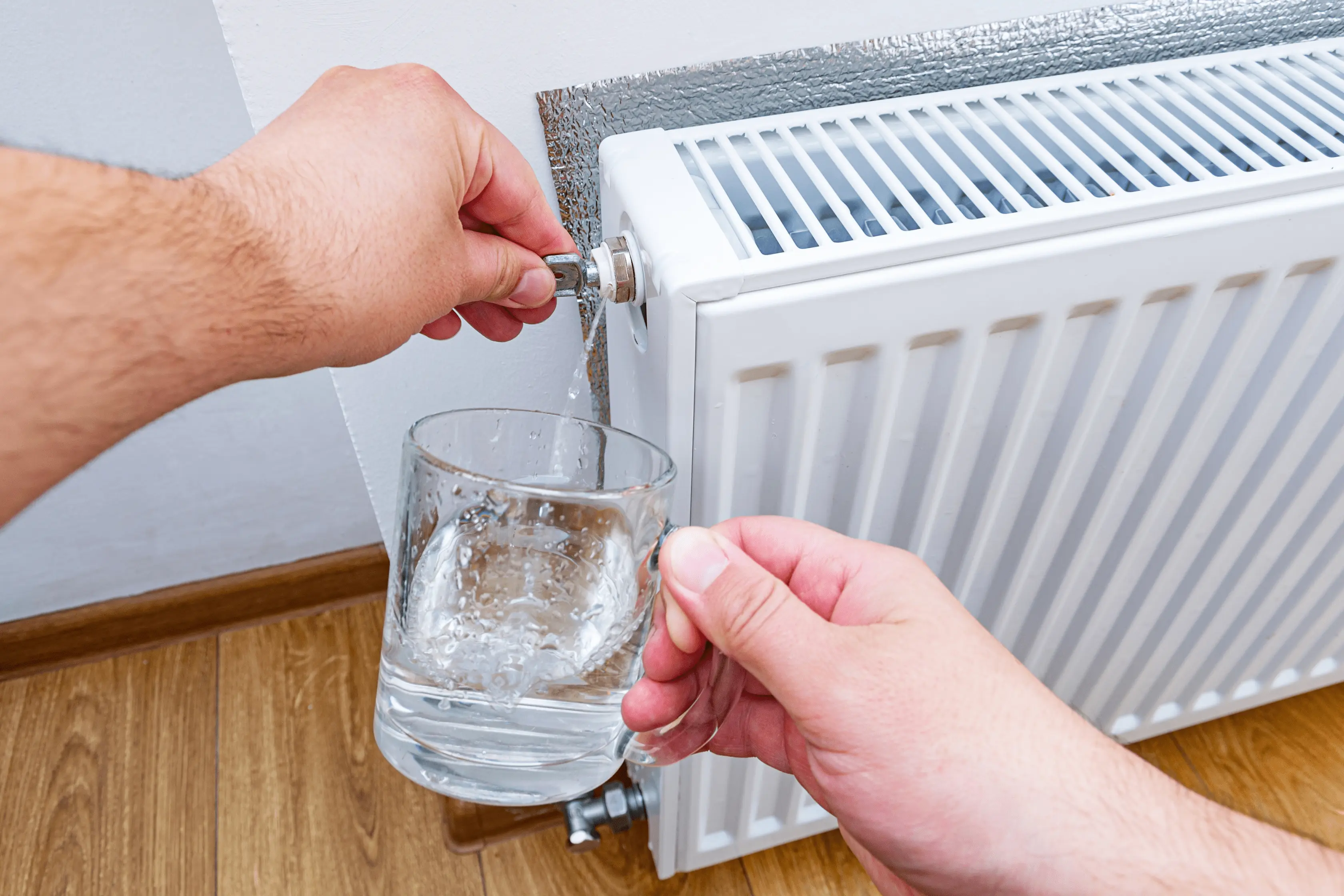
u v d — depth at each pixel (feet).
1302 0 1.77
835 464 1.59
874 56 1.67
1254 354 1.63
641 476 1.30
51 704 3.03
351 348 1.22
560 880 2.69
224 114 2.14
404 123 1.20
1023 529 1.86
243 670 3.14
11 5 1.82
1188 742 3.04
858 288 1.28
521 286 1.42
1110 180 1.39
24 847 2.70
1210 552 2.06
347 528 3.18
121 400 1.00
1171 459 1.76
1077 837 1.21
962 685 1.25
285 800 2.82
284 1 1.39
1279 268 1.45
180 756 2.91
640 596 1.18
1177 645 2.38
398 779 2.86
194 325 1.03
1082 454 1.73
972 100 1.61
